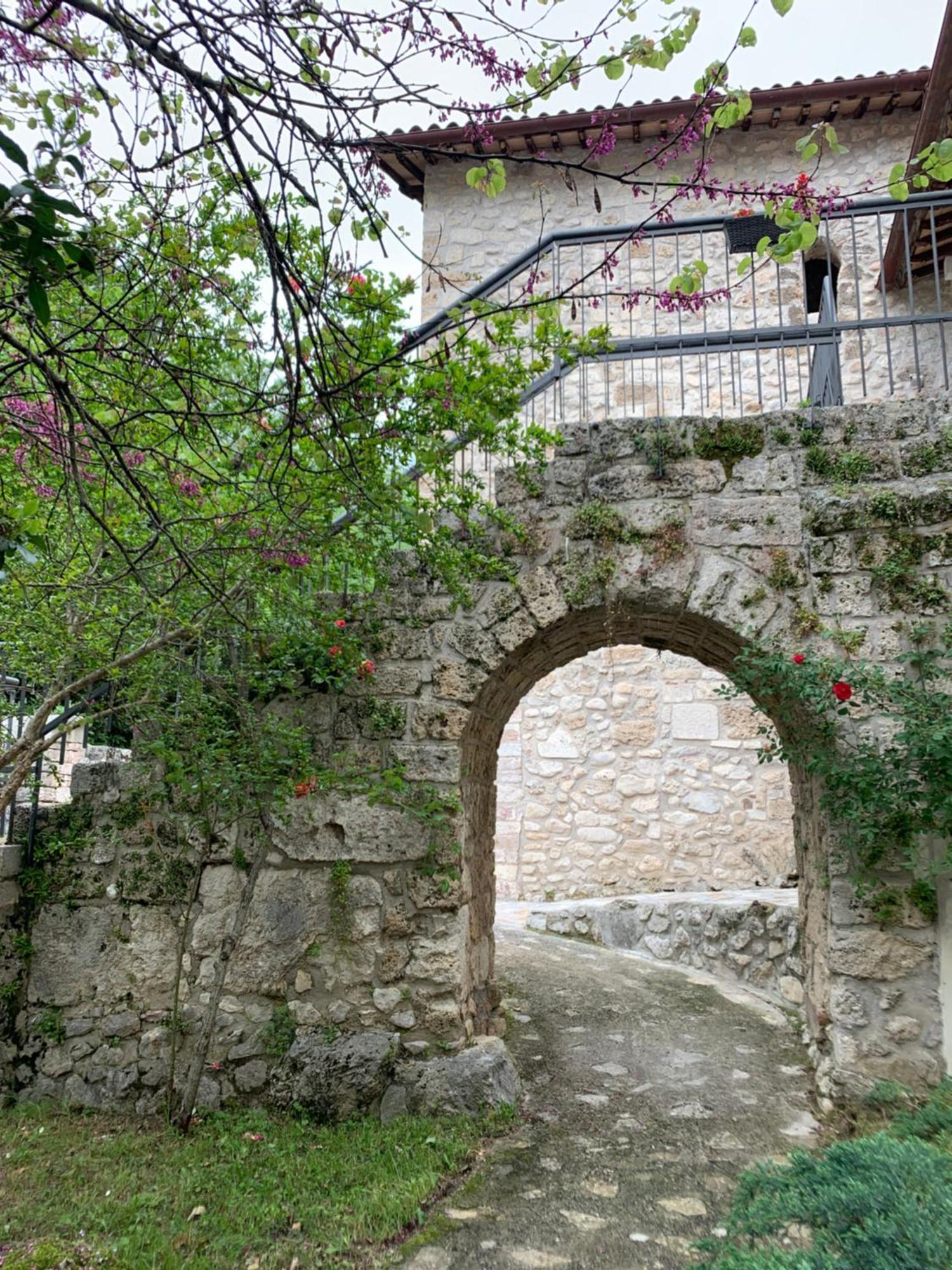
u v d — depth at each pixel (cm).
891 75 785
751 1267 206
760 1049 488
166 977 432
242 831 435
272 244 197
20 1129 393
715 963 642
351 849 428
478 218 902
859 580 401
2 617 353
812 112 835
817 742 396
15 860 441
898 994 370
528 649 448
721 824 794
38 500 279
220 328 311
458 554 404
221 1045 420
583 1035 508
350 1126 382
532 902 826
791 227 243
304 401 296
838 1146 261
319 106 196
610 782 827
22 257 156
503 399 350
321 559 414
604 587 423
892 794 368
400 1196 316
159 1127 396
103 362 273
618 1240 293
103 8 184
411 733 434
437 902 420
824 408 423
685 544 420
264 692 426
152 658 380
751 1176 257
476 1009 473
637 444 433
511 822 846
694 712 819
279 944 427
